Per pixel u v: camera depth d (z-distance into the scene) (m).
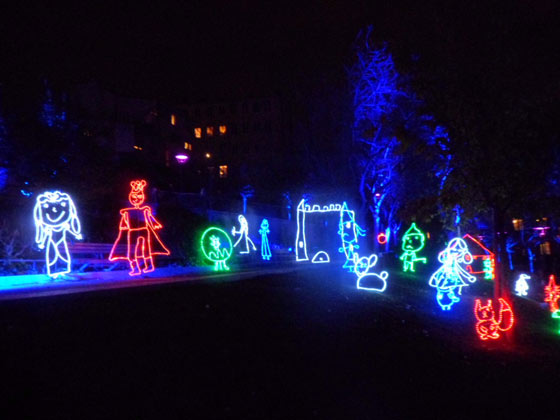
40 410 5.82
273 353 8.94
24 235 19.66
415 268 39.22
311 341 10.22
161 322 9.68
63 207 16.11
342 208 29.73
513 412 8.14
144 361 7.59
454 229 17.09
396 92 30.69
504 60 13.84
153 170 45.03
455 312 19.91
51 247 17.98
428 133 15.00
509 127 13.77
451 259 21.16
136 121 55.31
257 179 49.12
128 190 27.88
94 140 24.42
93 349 7.79
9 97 19.39
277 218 43.31
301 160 43.50
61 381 6.57
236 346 8.94
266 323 10.88
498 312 14.66
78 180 22.45
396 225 48.66
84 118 23.36
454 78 14.09
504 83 13.88
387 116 31.44
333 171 40.12
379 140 33.53
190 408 6.41
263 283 16.42
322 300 15.40
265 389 7.37
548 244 36.91
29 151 19.97
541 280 30.48
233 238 31.92
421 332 13.83
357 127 34.19
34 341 7.76
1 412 5.62
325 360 9.16
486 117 13.98
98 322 9.17
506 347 13.59
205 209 32.69
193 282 14.79
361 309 15.43
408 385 8.72
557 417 8.10
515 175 13.85
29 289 12.45
